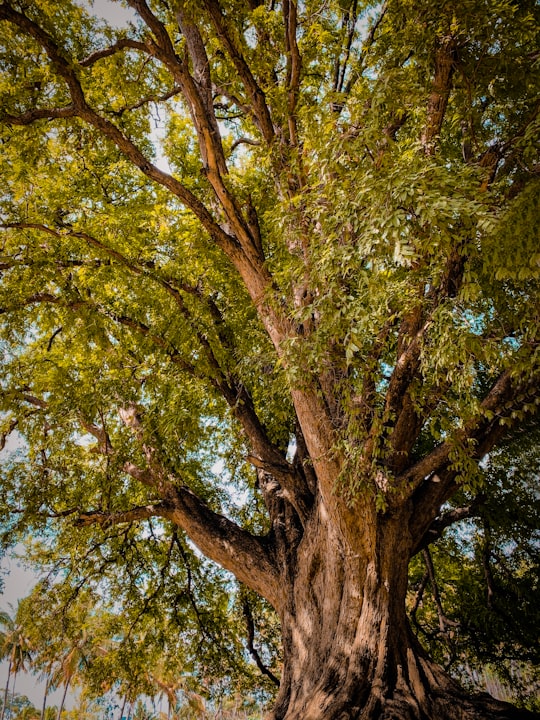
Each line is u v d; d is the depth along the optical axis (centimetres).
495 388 631
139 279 868
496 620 1062
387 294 481
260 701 1301
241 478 1288
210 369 837
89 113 636
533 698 1113
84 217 922
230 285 898
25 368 985
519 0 546
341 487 593
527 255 401
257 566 798
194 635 1223
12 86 677
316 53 728
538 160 496
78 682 1759
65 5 730
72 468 942
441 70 518
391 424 618
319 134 498
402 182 401
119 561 1147
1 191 872
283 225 547
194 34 726
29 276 866
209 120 681
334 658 606
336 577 659
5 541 834
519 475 1027
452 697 564
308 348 514
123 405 932
